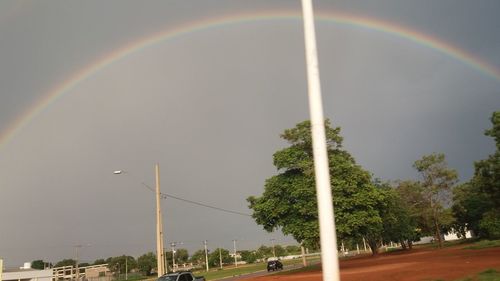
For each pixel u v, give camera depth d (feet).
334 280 21.83
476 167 131.85
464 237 339.16
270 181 154.20
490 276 65.05
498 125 121.90
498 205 136.15
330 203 22.76
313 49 24.88
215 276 234.17
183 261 590.55
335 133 155.63
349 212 142.61
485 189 133.59
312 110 24.04
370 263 155.43
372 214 144.56
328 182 23.07
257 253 638.53
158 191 124.16
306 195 141.90
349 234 146.20
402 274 88.17
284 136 153.79
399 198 245.86
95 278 413.18
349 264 165.37
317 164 23.27
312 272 147.23
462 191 249.14
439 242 249.14
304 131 152.35
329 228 22.39
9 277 302.66
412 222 265.54
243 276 202.49
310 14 25.32
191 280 86.74
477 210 240.73
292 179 149.38
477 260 104.63
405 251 271.28
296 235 145.28
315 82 24.40
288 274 153.69
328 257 22.04
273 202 150.92
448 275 75.77
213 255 537.24
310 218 145.48
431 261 121.90
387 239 277.23
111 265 513.45
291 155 151.84
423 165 250.78
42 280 323.37
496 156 125.39
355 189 142.92
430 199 250.16
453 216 259.19
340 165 143.33
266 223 156.76
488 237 243.40
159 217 122.31
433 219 255.70
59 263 618.03
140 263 493.36
